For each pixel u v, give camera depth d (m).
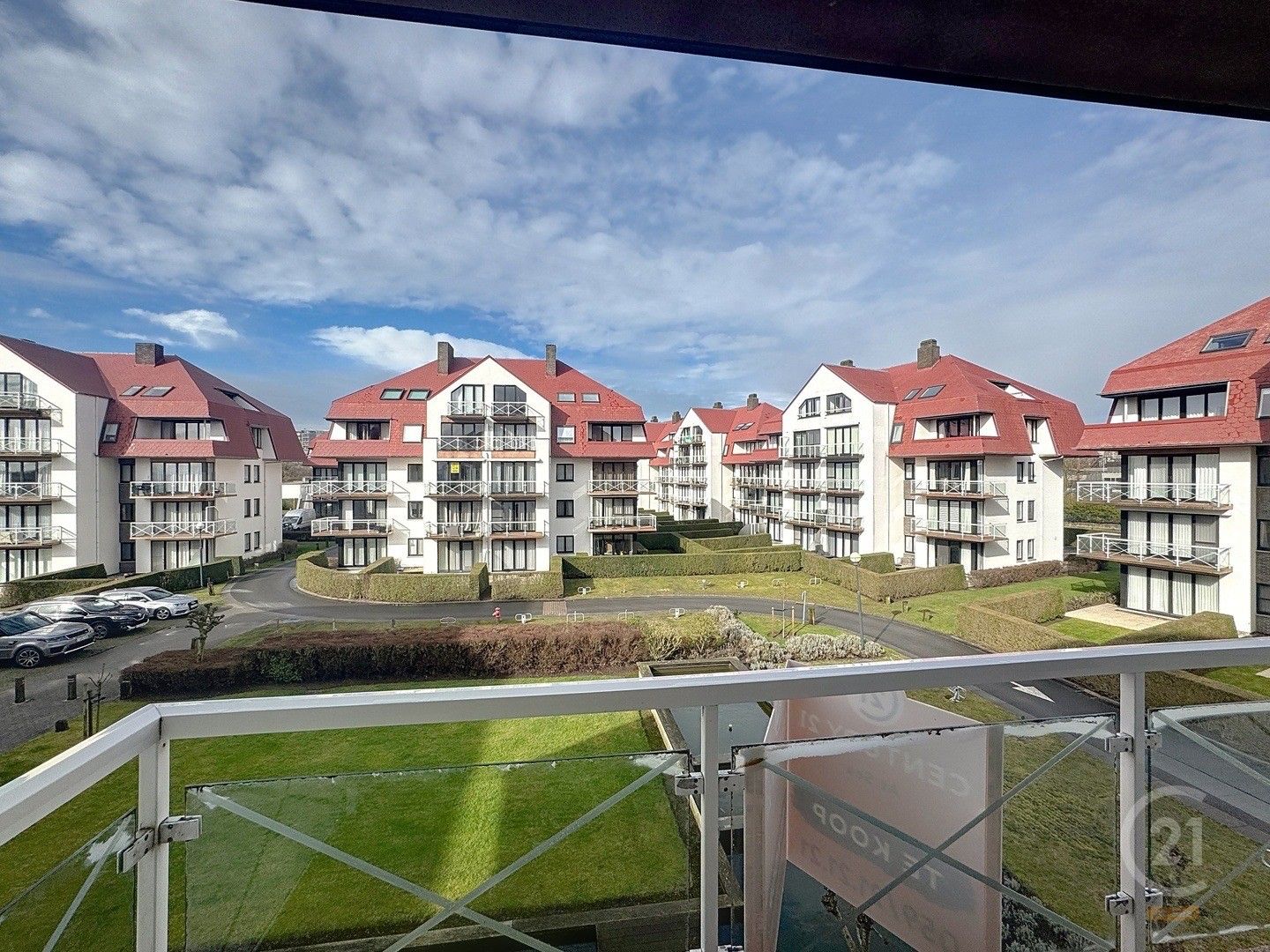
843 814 1.75
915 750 1.78
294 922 1.55
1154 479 17.58
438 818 1.69
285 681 13.10
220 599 21.92
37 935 1.21
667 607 20.78
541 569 27.05
